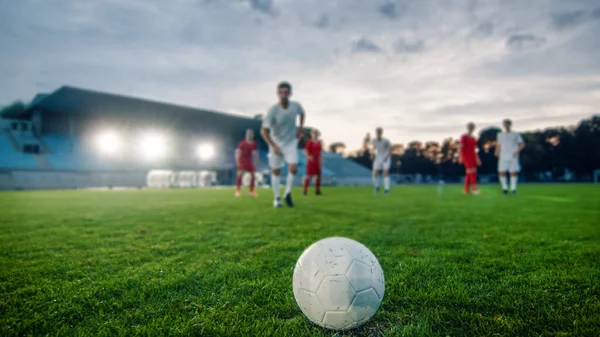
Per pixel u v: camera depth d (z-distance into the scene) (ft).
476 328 4.87
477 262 8.36
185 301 6.06
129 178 111.14
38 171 92.58
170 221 16.76
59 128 110.32
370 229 13.69
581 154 181.88
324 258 4.81
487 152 197.77
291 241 11.23
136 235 12.79
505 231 13.10
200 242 11.35
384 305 5.73
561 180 195.62
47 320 5.37
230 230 13.75
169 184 103.30
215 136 143.23
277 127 23.43
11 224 15.99
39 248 10.57
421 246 10.36
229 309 5.66
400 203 27.35
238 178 41.42
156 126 125.39
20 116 114.62
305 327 4.95
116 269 8.15
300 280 4.91
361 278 4.66
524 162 188.75
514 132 39.86
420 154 239.30
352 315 4.59
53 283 7.13
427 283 6.77
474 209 22.04
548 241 10.98
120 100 113.60
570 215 18.47
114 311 5.71
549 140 190.80
